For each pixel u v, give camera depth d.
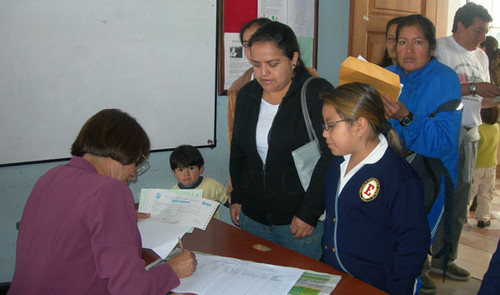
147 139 1.11
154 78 2.34
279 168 1.54
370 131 1.26
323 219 1.51
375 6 3.07
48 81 2.06
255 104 1.61
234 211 1.75
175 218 1.49
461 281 2.70
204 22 2.44
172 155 2.18
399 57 1.91
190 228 1.42
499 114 3.12
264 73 1.44
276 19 2.70
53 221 0.95
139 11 2.24
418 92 1.87
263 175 1.58
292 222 1.47
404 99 1.93
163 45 2.34
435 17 3.32
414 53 1.85
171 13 2.34
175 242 1.32
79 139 1.06
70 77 2.12
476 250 3.19
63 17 2.05
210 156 2.63
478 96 2.51
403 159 1.28
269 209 1.58
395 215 1.21
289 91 1.49
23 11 1.96
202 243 1.46
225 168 2.70
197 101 2.50
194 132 2.52
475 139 2.58
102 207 0.92
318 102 1.46
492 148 3.34
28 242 0.98
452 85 1.81
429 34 1.84
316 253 1.55
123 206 0.95
